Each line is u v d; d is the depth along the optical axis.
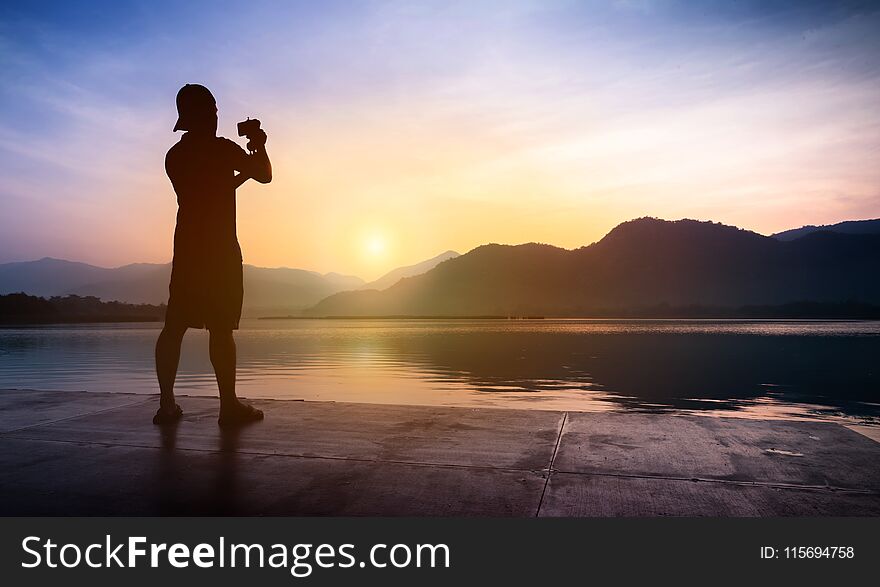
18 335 115.94
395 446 3.72
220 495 2.86
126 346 73.19
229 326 4.41
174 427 4.29
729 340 95.94
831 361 54.56
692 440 3.85
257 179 4.55
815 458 3.40
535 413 4.80
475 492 2.87
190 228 4.38
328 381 33.72
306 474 3.17
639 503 2.71
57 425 4.35
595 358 57.09
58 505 2.75
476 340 97.62
